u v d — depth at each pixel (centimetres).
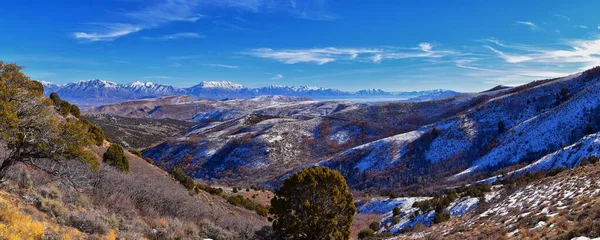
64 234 1101
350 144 14800
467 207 3994
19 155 1147
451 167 9644
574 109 8969
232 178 11900
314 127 16525
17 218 998
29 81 1144
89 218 1309
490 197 4091
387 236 3841
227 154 13688
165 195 2095
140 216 1734
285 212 2050
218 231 1964
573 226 1337
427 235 2683
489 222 2342
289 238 2112
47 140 1136
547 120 9150
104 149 3500
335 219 2000
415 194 6944
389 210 5822
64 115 3631
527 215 2002
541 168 6281
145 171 3303
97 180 1734
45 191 1420
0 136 1014
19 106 1089
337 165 11281
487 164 8669
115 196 1761
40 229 1016
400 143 11481
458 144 10606
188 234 1758
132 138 18388
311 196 2045
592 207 1473
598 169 2423
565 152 6238
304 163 12638
